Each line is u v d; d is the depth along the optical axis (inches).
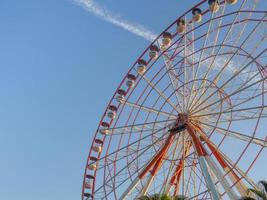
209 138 1691.7
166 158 1738.4
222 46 1694.1
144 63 1899.6
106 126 1982.0
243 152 1573.6
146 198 1311.5
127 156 1815.9
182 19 1817.2
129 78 1955.0
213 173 1581.0
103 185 1823.3
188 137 1736.0
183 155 1717.5
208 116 1691.7
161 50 1863.9
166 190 1676.9
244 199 1174.3
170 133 1715.1
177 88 1780.3
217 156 1627.7
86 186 1956.2
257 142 1578.5
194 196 1531.7
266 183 1124.5
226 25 1692.9
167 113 1779.0
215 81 1689.2
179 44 1806.1
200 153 1552.7
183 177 1701.5
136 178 1691.7
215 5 1723.7
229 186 1451.8
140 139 1800.0
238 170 1561.3
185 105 1740.9
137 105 1881.2
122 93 1964.8
